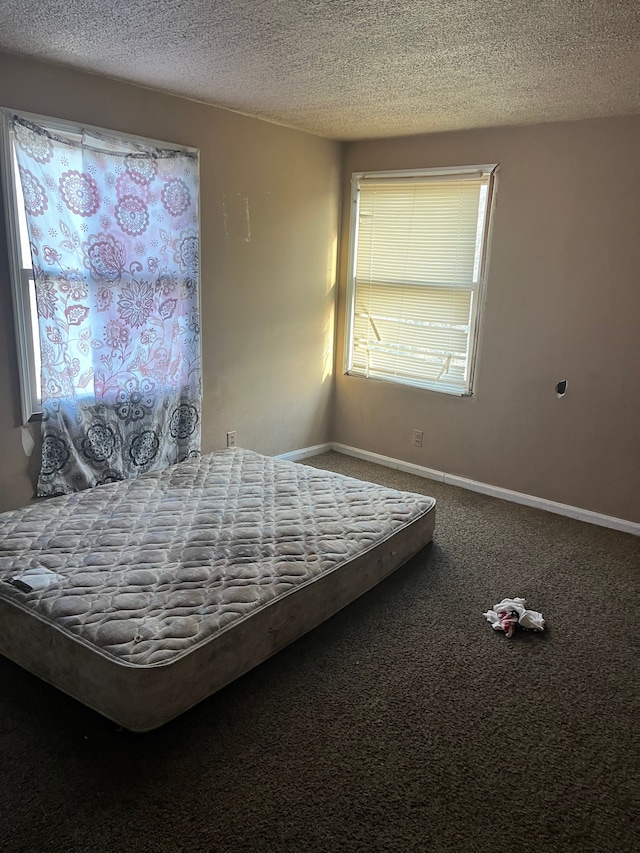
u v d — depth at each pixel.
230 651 2.04
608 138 3.29
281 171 3.99
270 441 4.41
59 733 1.92
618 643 2.49
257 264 3.99
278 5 2.02
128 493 3.03
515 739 1.96
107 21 2.23
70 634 1.94
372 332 4.52
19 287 2.91
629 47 2.28
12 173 2.79
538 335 3.71
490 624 2.58
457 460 4.21
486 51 2.39
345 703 2.09
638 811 1.71
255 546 2.54
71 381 3.16
